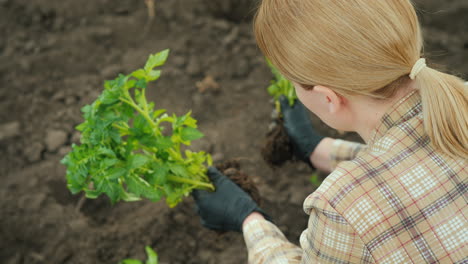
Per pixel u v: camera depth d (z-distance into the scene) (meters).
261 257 1.43
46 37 2.76
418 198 0.92
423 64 0.90
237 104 2.60
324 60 0.89
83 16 2.83
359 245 0.94
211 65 2.70
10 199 2.25
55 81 2.63
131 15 2.84
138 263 1.93
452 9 2.87
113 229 2.20
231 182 1.79
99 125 1.44
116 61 2.70
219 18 2.86
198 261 2.16
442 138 0.90
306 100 1.08
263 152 2.14
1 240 2.15
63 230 2.18
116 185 1.43
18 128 2.46
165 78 2.65
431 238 0.92
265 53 1.00
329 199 0.95
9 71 2.63
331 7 0.87
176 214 2.24
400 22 0.87
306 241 1.19
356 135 2.47
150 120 1.56
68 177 1.45
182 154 2.42
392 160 0.95
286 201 2.31
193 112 2.56
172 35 2.79
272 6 0.94
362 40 0.86
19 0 2.84
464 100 0.88
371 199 0.93
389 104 0.98
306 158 2.00
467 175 0.94
